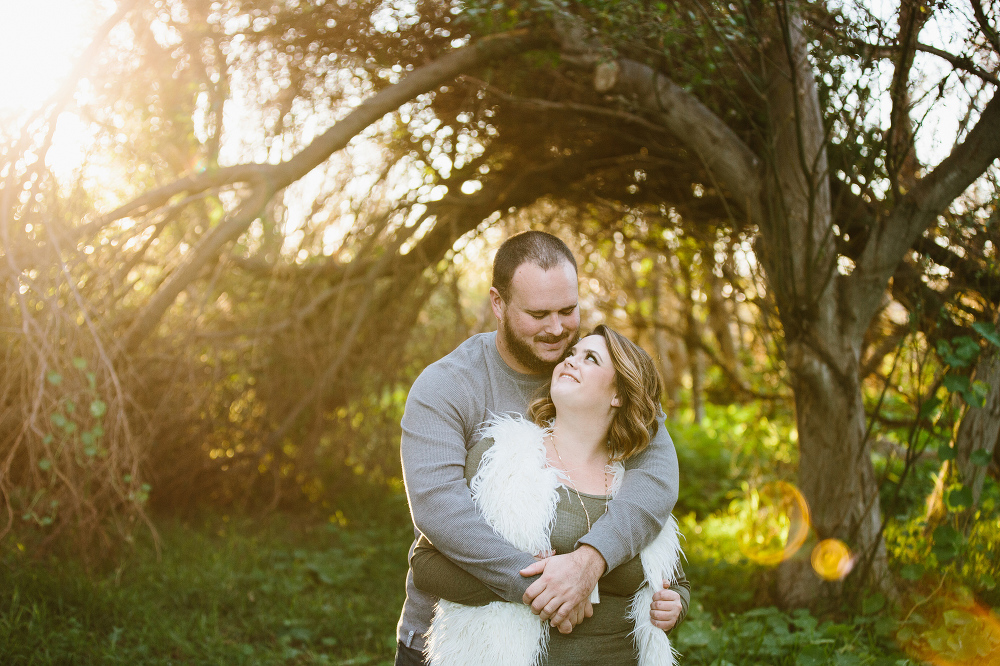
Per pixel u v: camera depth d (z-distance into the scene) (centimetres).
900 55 279
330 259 531
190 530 461
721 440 716
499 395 192
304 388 519
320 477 550
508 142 482
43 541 355
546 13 348
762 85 325
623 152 456
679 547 180
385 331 546
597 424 179
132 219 425
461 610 167
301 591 388
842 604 321
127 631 316
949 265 328
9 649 279
